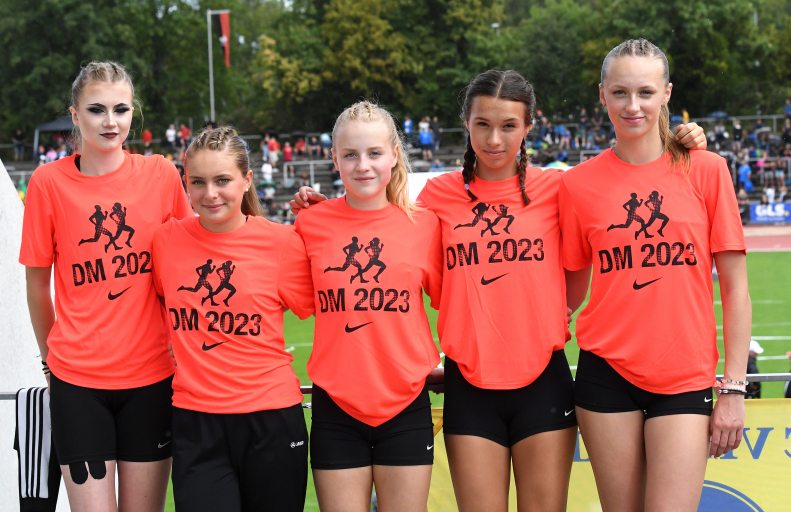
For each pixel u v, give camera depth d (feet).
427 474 9.19
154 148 108.58
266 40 129.18
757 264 57.41
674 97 125.18
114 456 9.43
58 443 9.23
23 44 114.52
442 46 129.49
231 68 141.38
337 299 9.29
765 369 32.04
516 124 9.32
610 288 9.23
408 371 9.17
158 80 128.47
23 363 13.48
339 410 9.21
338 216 9.64
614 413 9.18
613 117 9.23
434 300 10.07
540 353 9.41
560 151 96.17
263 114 133.18
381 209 9.63
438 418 10.97
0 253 12.97
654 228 9.08
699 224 9.09
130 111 9.62
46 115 115.75
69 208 9.49
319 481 9.18
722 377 9.80
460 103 10.32
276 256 9.53
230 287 9.24
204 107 135.13
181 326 9.25
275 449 9.05
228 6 138.92
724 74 120.26
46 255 9.68
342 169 9.39
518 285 9.48
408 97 126.82
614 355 9.16
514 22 189.67
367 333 9.19
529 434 9.35
